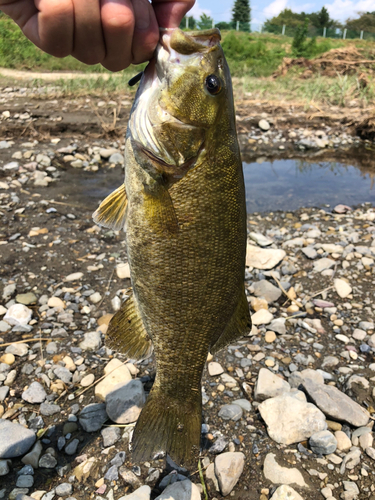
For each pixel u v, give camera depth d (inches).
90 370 19.6
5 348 20.3
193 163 10.0
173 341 11.2
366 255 30.0
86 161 47.9
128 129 10.6
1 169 42.6
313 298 25.7
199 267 10.4
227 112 10.4
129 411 16.9
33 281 25.7
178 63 9.8
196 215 10.1
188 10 9.7
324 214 38.9
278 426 16.4
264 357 20.8
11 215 33.9
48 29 7.2
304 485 14.6
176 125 9.9
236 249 10.9
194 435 11.6
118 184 43.0
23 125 53.0
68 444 16.0
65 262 27.9
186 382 11.7
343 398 17.7
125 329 11.7
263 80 96.8
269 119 64.2
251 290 26.1
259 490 14.6
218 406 17.9
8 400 17.7
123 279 26.5
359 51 106.8
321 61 102.0
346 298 25.6
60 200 38.1
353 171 51.8
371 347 21.5
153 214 10.2
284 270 28.2
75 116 57.2
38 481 14.8
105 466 15.2
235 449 16.0
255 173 50.3
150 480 14.7
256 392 18.2
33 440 15.8
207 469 15.2
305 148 58.6
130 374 19.1
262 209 40.3
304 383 18.5
